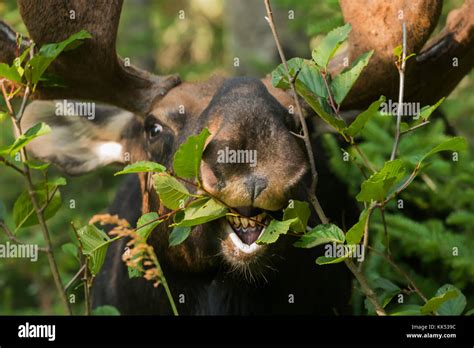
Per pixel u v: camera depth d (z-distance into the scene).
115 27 8.91
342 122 7.78
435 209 11.38
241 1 17.98
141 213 10.09
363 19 8.73
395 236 10.70
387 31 8.64
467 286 10.99
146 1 23.23
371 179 7.45
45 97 9.51
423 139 11.02
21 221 8.57
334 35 7.92
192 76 20.56
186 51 24.86
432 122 11.30
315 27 11.94
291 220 7.42
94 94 9.45
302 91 7.78
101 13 8.81
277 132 7.61
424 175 11.15
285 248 8.35
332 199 10.18
